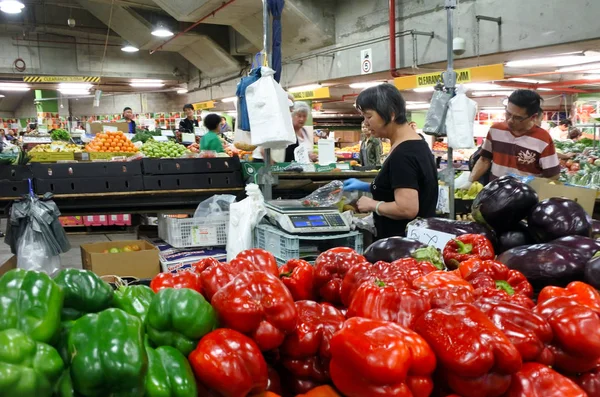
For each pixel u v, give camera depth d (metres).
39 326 0.87
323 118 19.66
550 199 1.92
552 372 1.05
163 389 0.90
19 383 0.78
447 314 1.07
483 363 0.97
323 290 1.43
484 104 16.95
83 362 0.84
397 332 1.01
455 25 8.58
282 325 1.05
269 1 3.69
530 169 3.98
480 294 1.32
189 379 0.94
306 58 12.16
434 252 1.71
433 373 1.06
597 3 6.71
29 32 16.62
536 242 1.95
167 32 12.59
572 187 3.19
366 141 7.92
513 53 7.94
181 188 4.94
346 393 1.02
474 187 5.07
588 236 1.86
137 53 18.66
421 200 2.69
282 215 2.99
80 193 4.65
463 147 3.82
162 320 1.00
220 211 4.33
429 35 9.00
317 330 1.11
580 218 1.84
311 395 1.07
